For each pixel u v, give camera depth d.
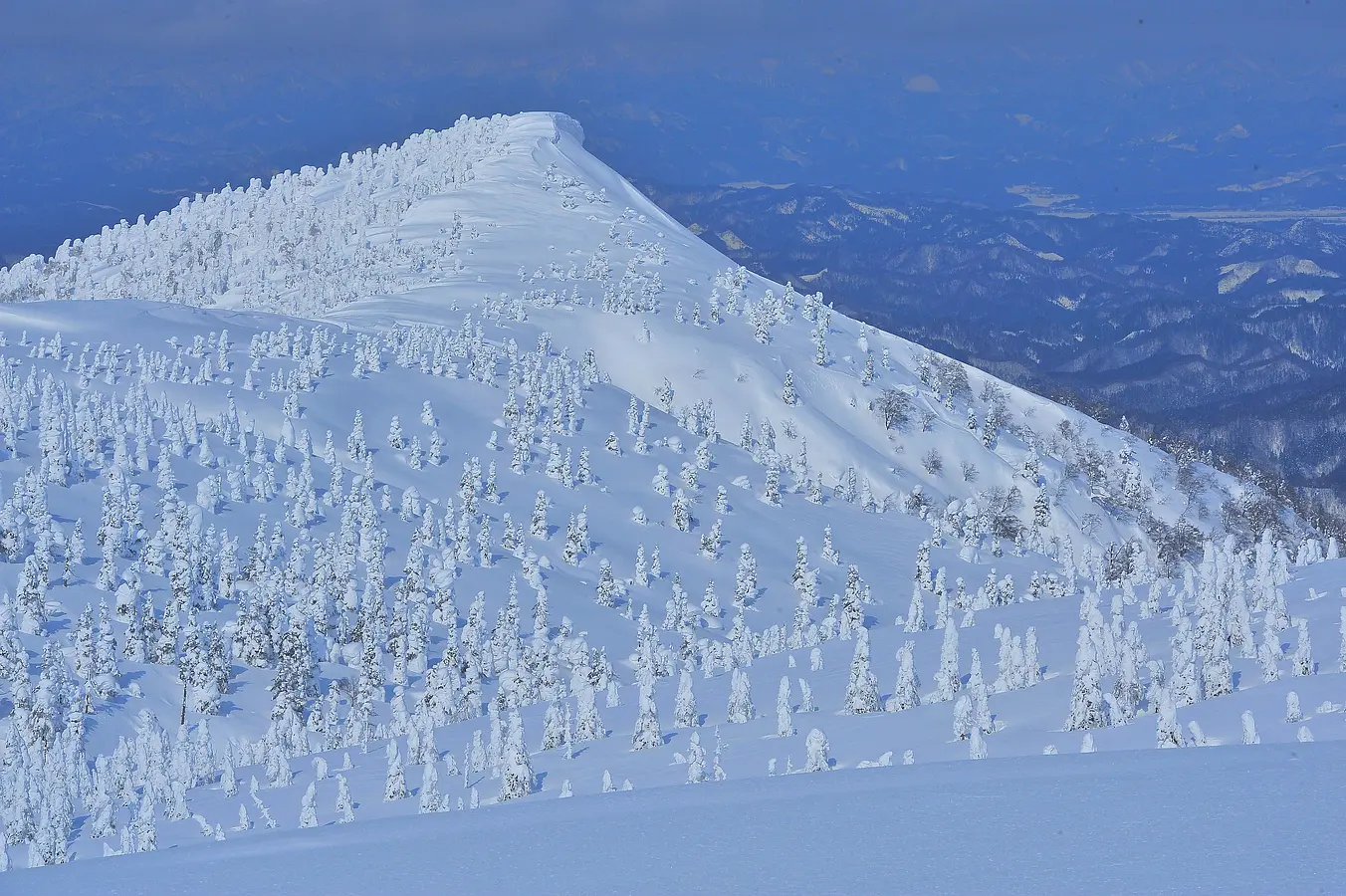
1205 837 27.28
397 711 141.38
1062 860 26.59
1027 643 90.94
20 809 95.38
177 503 185.00
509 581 188.75
